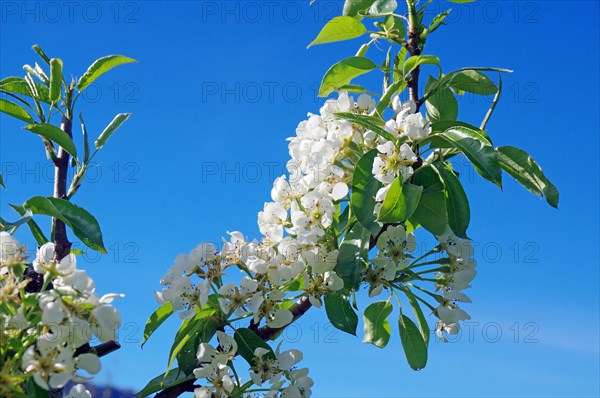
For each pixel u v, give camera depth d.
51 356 0.80
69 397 0.87
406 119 0.93
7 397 0.79
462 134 0.93
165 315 0.95
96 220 0.94
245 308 0.94
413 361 1.02
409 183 0.92
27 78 1.01
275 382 0.92
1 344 0.79
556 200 0.96
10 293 0.81
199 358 0.92
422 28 1.02
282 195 0.99
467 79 1.03
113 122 1.01
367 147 0.98
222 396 0.92
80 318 0.81
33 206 0.90
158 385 0.94
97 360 0.82
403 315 1.02
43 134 0.96
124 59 1.01
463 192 0.92
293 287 1.00
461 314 0.99
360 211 0.93
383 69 1.03
